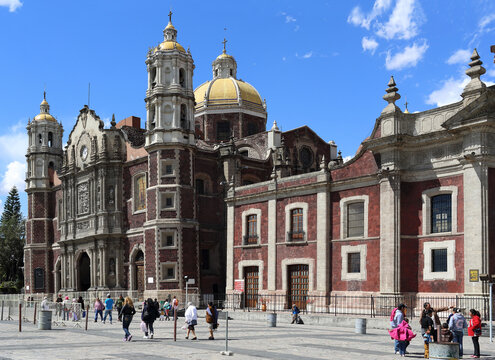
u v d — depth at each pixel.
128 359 20.30
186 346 25.08
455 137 38.75
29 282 83.62
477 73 37.94
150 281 60.72
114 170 69.19
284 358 20.88
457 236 38.44
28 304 69.12
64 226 77.12
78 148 75.19
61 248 77.50
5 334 31.58
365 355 22.11
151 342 27.00
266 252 51.94
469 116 37.34
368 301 42.47
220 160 65.62
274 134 67.94
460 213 38.47
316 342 27.06
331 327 38.50
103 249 68.50
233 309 50.56
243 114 75.31
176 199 60.88
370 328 37.25
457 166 38.78
